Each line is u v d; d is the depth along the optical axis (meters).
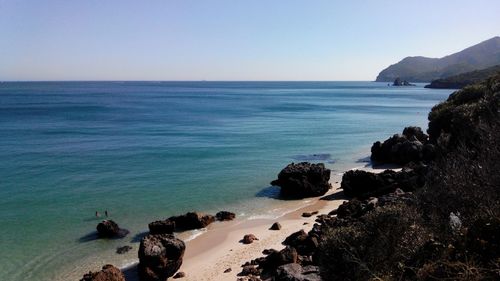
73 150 50.66
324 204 29.12
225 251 20.83
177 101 160.50
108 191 32.56
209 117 95.31
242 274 17.86
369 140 60.56
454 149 27.19
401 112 111.50
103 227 23.22
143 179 36.34
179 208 28.41
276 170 40.25
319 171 31.72
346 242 12.38
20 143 55.88
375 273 10.78
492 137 14.79
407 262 10.67
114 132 68.25
